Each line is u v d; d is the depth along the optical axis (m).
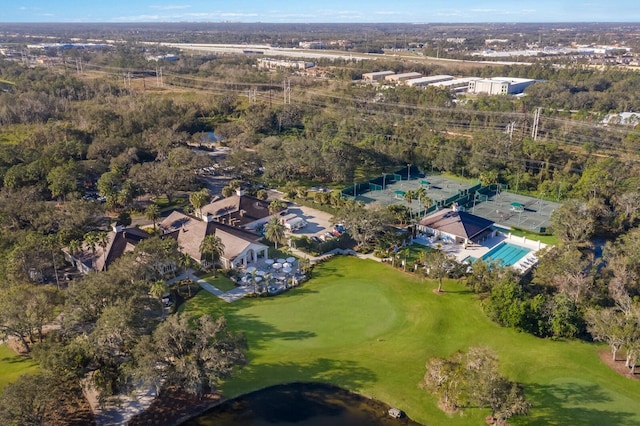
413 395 55.44
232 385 57.03
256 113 192.50
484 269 76.50
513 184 136.50
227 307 73.69
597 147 149.75
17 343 64.75
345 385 57.12
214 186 134.25
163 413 52.62
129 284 62.97
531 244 99.06
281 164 133.38
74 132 152.00
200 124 192.75
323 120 181.88
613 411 52.56
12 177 112.00
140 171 119.56
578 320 65.62
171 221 100.06
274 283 81.50
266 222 108.00
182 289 78.19
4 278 69.94
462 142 154.62
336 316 71.44
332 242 95.50
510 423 51.09
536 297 67.81
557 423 51.06
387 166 152.25
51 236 85.38
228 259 85.38
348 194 129.00
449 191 132.38
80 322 58.00
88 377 55.19
